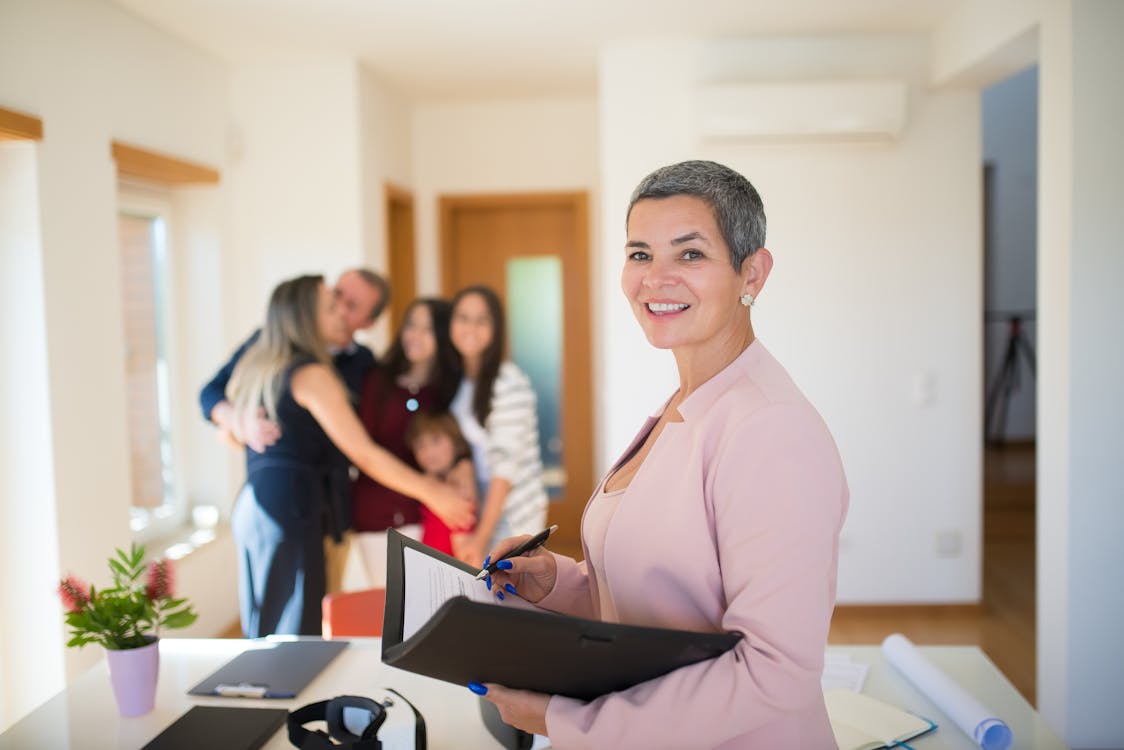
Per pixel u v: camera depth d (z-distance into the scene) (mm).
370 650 1811
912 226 3854
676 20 3564
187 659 1773
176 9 3293
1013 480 5906
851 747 1406
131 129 3281
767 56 3799
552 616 828
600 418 5262
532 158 5133
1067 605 2650
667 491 1003
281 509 2508
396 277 5109
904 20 3598
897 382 3910
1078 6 2551
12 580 2818
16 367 2775
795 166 3842
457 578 1207
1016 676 3291
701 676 872
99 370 3039
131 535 3223
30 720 1516
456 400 2770
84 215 2975
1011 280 7094
